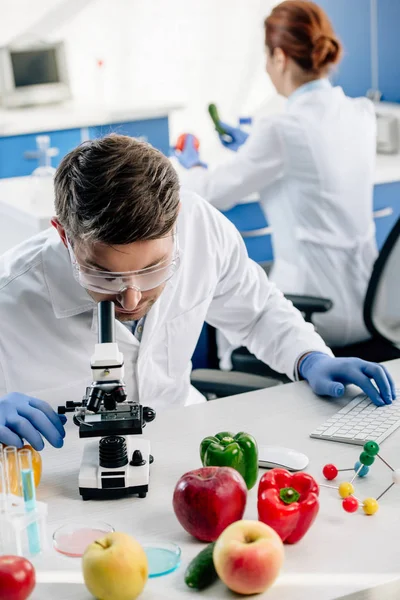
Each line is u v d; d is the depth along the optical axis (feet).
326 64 9.04
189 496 3.86
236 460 4.26
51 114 13.14
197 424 5.22
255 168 9.32
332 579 3.64
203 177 9.66
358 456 4.78
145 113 13.70
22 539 3.84
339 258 9.22
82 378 5.82
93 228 4.18
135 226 4.18
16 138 12.78
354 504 4.11
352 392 5.68
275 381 6.51
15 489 3.92
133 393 5.91
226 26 15.08
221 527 3.86
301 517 3.84
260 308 6.38
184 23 14.87
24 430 4.52
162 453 4.84
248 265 6.34
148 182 4.24
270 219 9.73
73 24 14.33
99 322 4.35
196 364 10.25
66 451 4.90
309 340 6.09
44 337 5.63
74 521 4.16
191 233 5.84
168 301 5.76
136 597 3.53
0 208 10.11
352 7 14.53
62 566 3.77
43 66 13.78
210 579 3.59
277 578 3.65
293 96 9.15
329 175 9.00
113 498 4.37
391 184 11.68
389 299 7.98
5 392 5.74
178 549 3.84
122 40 14.65
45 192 9.82
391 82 14.26
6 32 13.99
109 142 4.37
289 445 4.93
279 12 8.92
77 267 4.58
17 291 5.51
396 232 7.68
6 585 3.40
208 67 15.23
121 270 4.38
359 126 9.17
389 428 5.07
